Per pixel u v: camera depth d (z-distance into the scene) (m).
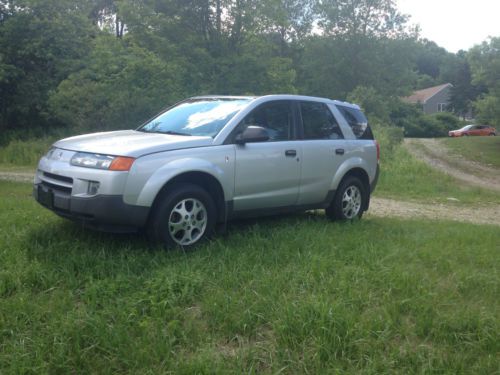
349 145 6.98
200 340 3.30
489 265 5.20
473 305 4.04
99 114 21.62
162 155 4.88
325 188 6.62
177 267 4.32
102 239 5.20
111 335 3.20
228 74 18.12
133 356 3.01
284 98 6.29
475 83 33.41
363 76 43.47
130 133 5.75
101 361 3.00
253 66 18.14
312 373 3.01
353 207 7.21
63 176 4.79
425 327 3.57
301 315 3.48
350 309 3.76
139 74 18.17
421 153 29.00
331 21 43.44
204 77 18.27
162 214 4.81
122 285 3.95
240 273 4.32
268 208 5.97
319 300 3.75
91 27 26.81
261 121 5.92
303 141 6.30
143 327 3.35
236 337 3.37
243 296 3.87
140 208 4.68
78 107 21.94
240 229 6.05
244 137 5.38
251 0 17.97
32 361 2.92
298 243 5.36
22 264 4.27
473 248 5.82
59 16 25.56
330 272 4.57
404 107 58.59
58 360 2.94
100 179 4.57
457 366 3.10
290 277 4.37
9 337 3.24
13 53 25.09
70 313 3.46
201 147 5.21
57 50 25.73
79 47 26.38
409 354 3.19
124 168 4.61
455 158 27.17
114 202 4.55
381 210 10.05
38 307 3.54
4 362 2.93
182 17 18.09
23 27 24.88
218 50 18.31
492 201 13.12
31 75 25.94
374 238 5.95
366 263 4.86
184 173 5.04
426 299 4.02
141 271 4.34
